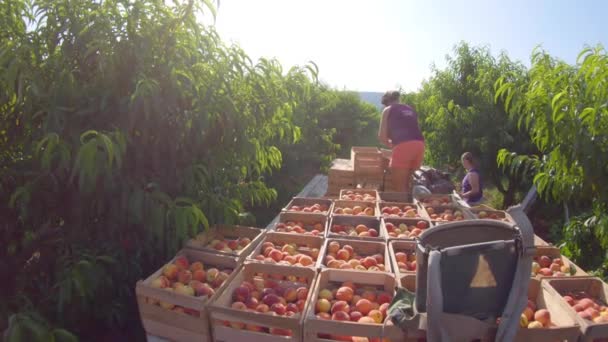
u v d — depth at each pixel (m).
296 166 10.42
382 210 4.79
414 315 2.13
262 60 3.77
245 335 2.47
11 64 2.68
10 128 3.18
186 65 3.27
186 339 2.63
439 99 9.38
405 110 6.23
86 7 3.01
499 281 1.98
